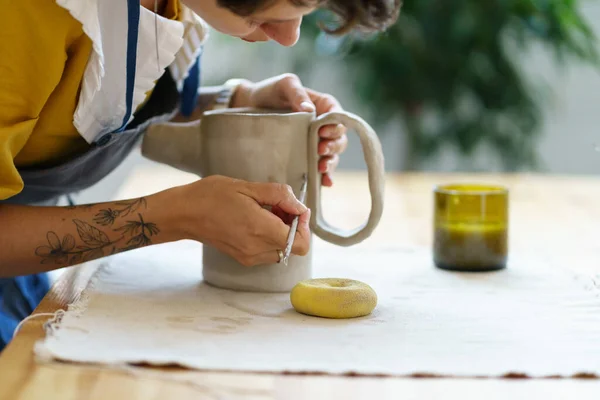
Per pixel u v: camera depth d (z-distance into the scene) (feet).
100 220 2.97
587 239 4.39
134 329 2.59
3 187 2.95
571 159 10.87
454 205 3.61
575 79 10.63
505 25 8.20
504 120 8.85
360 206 5.32
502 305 3.01
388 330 2.66
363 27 2.84
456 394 2.07
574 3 8.25
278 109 3.84
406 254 3.99
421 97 8.54
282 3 2.56
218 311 2.89
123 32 3.03
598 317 2.83
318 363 2.27
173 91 3.69
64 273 3.47
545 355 2.39
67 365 2.22
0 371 2.16
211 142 3.29
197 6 2.77
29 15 2.79
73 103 3.14
